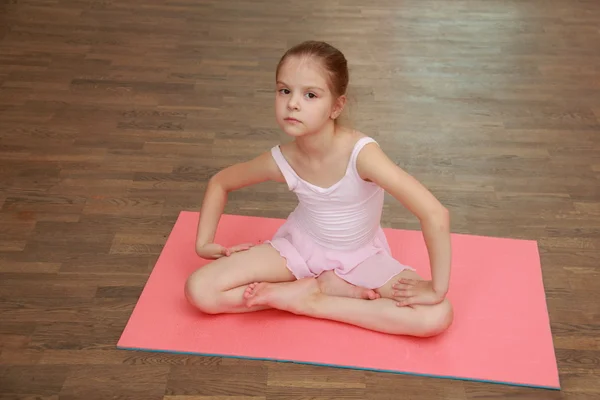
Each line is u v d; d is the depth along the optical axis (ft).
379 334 5.50
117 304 5.80
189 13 11.27
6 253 6.26
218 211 5.79
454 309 5.75
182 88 9.14
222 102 8.86
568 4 12.02
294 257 5.70
